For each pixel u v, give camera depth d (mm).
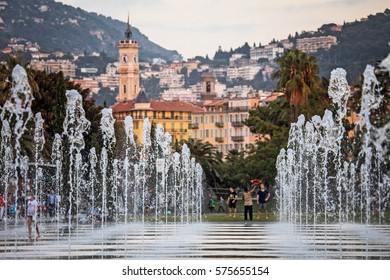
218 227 50281
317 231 45656
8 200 64125
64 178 65688
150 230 47438
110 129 66625
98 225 54094
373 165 51750
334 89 47250
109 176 65438
